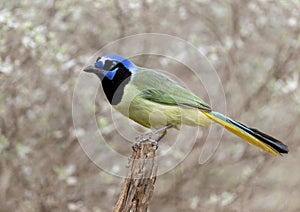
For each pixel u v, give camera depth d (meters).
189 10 14.80
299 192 15.79
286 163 15.93
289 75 15.34
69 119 14.48
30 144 14.50
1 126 14.28
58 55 13.38
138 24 14.44
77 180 14.64
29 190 14.52
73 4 13.88
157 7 14.44
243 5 14.99
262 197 15.69
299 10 14.57
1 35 12.97
